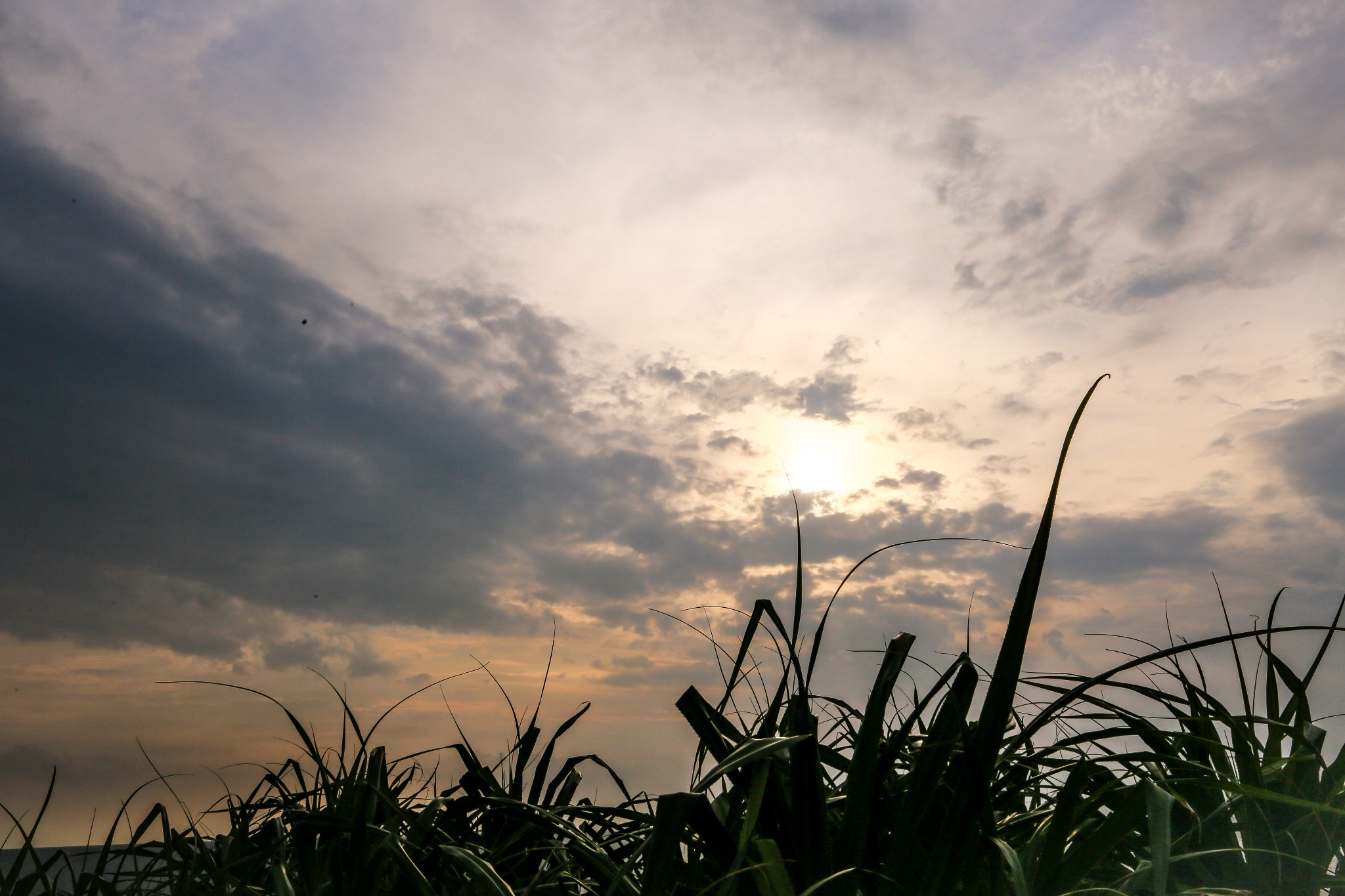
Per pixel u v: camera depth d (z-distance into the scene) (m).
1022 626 1.19
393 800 1.92
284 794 2.11
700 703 1.44
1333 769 1.43
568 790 2.23
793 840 1.28
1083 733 1.57
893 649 1.35
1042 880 1.29
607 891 1.39
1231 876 1.41
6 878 1.58
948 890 1.18
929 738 1.35
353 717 2.04
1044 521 1.18
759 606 1.46
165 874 1.81
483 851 1.80
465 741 2.16
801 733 1.31
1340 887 1.34
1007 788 1.67
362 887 1.40
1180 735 1.53
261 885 1.78
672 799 1.12
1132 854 1.57
